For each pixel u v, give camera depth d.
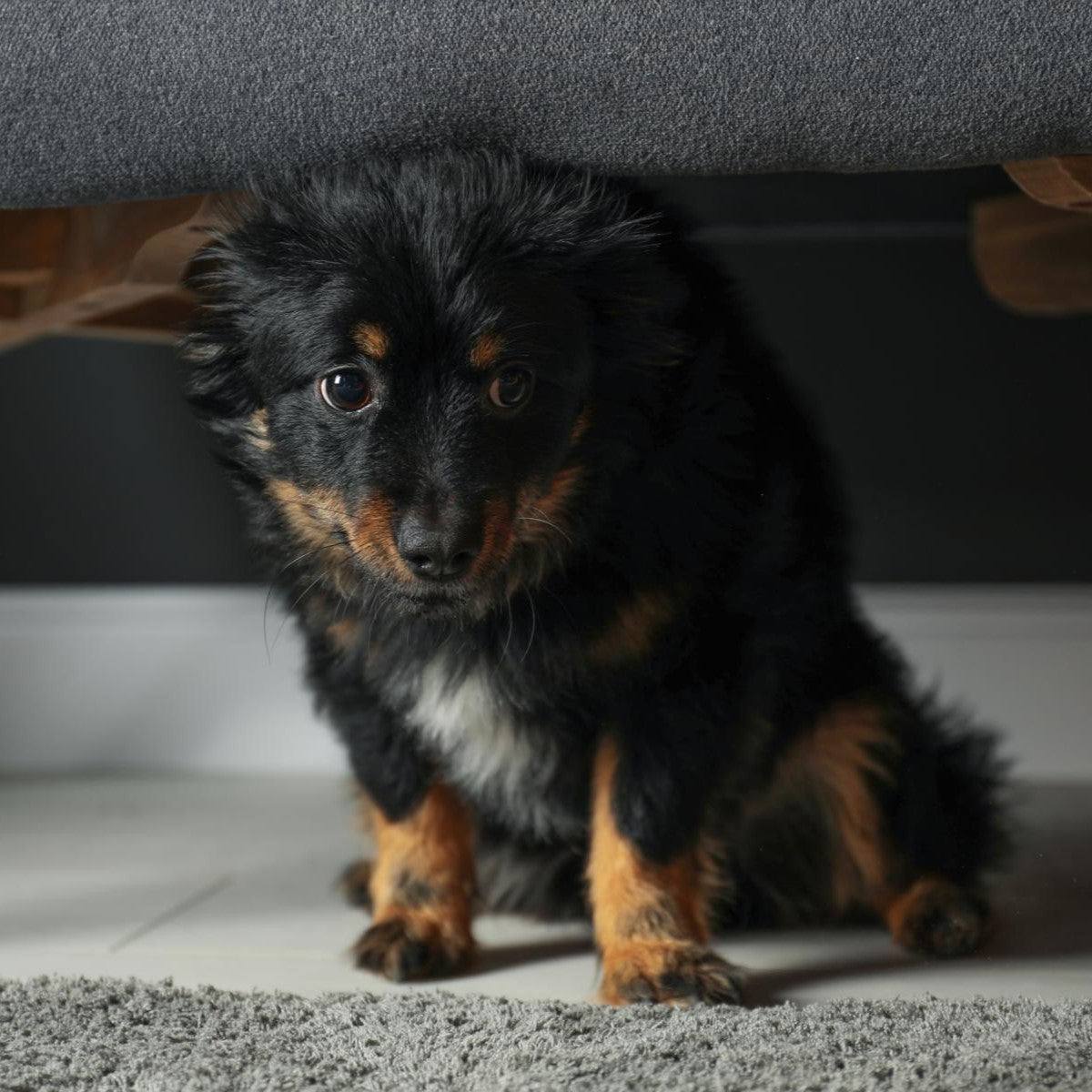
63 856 0.99
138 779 1.20
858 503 1.20
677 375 0.78
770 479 0.81
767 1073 0.65
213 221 0.75
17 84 0.71
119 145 0.71
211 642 1.21
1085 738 1.17
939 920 0.82
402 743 0.82
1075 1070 0.64
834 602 0.86
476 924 0.88
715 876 0.82
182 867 0.97
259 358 0.75
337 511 0.74
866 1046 0.68
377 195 0.72
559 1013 0.71
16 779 1.20
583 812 0.83
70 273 0.81
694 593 0.77
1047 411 1.18
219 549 1.22
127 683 1.22
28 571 1.22
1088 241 0.97
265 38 0.70
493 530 0.72
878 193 0.97
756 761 0.83
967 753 0.90
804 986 0.78
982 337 1.18
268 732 1.21
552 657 0.77
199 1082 0.65
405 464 0.71
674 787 0.78
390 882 0.82
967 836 0.87
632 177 0.77
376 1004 0.72
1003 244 1.00
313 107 0.70
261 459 0.78
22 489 1.22
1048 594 1.18
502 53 0.69
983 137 0.69
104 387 1.21
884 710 0.87
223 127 0.71
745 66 0.68
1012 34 0.67
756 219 1.10
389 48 0.69
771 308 1.19
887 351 1.19
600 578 0.77
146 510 1.22
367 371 0.72
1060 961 0.80
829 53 0.68
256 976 0.79
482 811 0.84
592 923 0.82
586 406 0.76
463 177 0.72
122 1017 0.70
